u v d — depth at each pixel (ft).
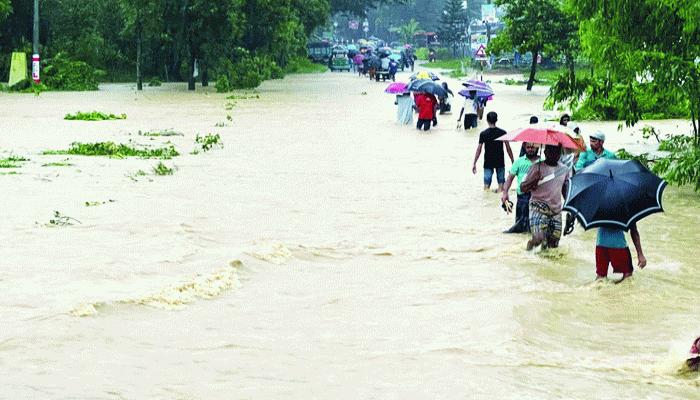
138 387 31.89
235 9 301.02
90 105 218.18
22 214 69.36
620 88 98.73
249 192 85.66
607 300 48.26
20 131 145.69
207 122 171.83
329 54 622.95
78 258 53.98
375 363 36.22
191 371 34.30
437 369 35.50
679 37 90.53
